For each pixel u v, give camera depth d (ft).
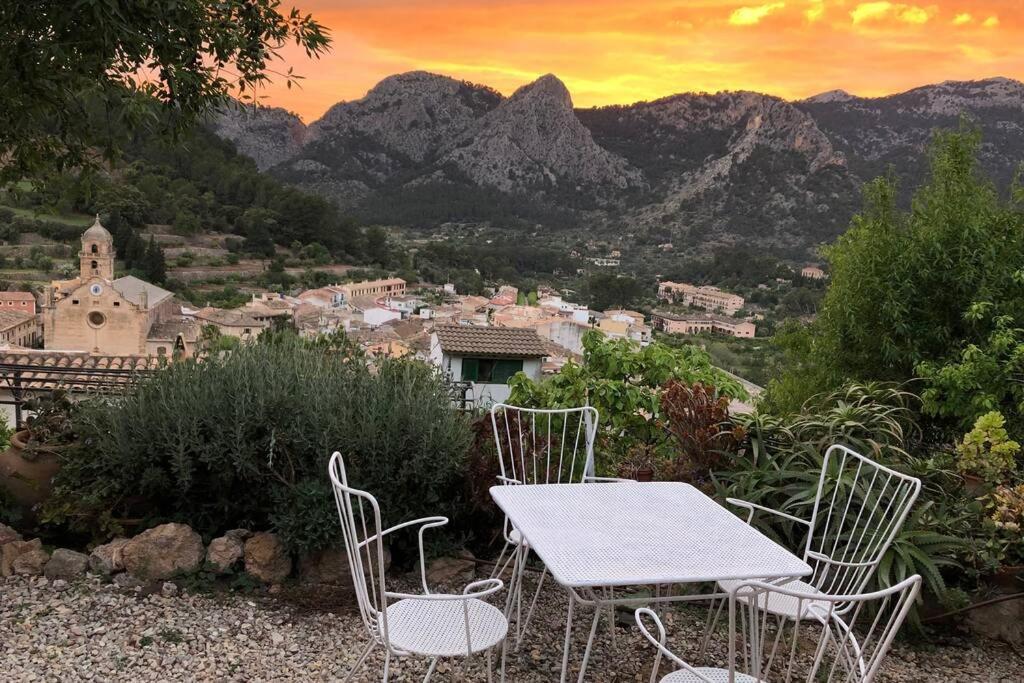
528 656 10.16
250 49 13.69
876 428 14.02
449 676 9.50
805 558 9.63
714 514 8.68
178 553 11.83
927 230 20.13
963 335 19.86
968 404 18.06
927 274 19.38
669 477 13.24
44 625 10.23
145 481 12.26
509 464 13.07
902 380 20.34
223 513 13.06
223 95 13.91
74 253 208.33
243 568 12.09
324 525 11.76
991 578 11.43
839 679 9.79
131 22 11.12
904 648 10.96
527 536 7.69
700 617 11.55
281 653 9.85
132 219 231.30
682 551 7.45
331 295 213.46
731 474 12.73
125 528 12.77
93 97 12.64
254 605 11.22
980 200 20.12
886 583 10.39
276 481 12.66
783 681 9.73
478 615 8.31
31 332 154.81
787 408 25.48
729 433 13.23
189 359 14.11
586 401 14.57
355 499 12.04
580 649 10.44
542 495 9.20
